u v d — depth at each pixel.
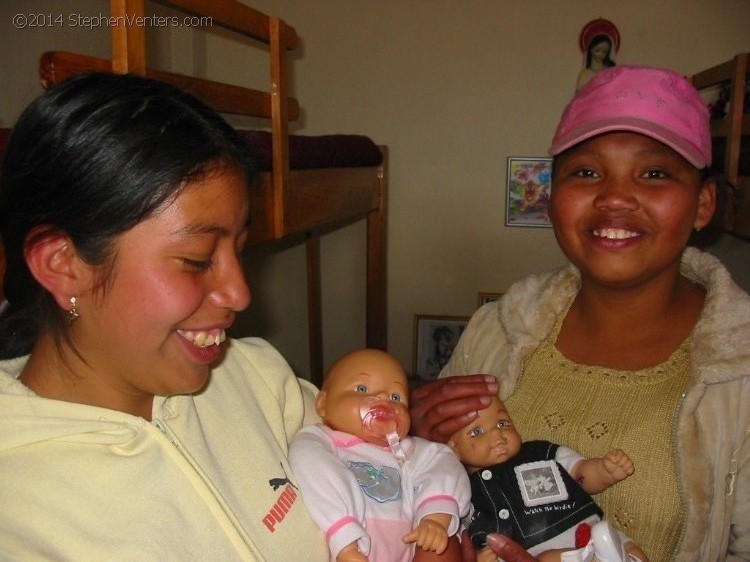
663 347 1.23
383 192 3.45
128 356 0.74
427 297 4.11
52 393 0.78
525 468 1.21
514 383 1.34
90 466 0.74
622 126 1.12
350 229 4.18
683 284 1.29
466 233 4.01
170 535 0.76
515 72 3.81
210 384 1.01
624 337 1.26
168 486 0.80
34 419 0.73
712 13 3.61
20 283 0.75
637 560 1.07
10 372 0.80
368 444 1.17
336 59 3.92
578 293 1.36
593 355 1.29
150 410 0.86
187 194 0.71
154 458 0.80
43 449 0.73
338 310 4.27
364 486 1.10
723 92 3.24
